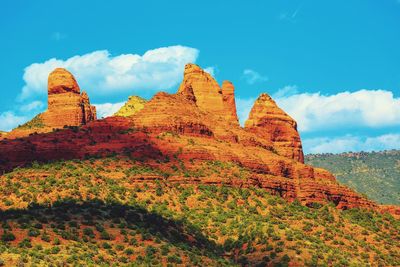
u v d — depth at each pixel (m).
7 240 153.25
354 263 177.25
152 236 169.25
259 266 169.00
